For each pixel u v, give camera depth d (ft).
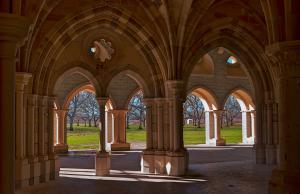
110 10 46.37
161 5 45.09
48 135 46.09
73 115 148.66
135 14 46.93
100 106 50.03
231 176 44.96
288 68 24.11
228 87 94.02
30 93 42.57
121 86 83.76
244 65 56.18
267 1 25.85
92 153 78.33
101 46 50.49
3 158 19.12
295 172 23.95
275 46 24.41
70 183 41.73
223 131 142.92
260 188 36.86
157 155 49.42
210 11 50.31
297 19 23.76
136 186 38.91
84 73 50.85
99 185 39.93
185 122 166.81
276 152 55.67
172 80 46.85
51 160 45.24
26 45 39.04
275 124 55.72
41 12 40.70
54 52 45.68
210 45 52.21
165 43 46.88
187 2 43.88
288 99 24.21
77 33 47.09
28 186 40.22
